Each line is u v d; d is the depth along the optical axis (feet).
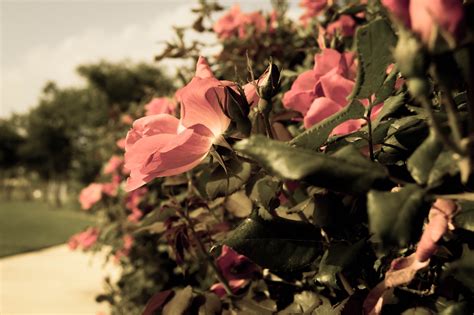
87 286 13.82
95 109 55.88
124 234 6.18
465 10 0.89
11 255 20.54
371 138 1.13
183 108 1.24
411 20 0.90
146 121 1.34
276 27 3.33
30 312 11.60
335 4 2.81
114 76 55.88
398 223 0.91
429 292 1.16
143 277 6.34
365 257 1.20
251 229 1.26
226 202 1.75
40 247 22.90
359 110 1.11
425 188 0.95
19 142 76.38
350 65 1.51
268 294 1.63
